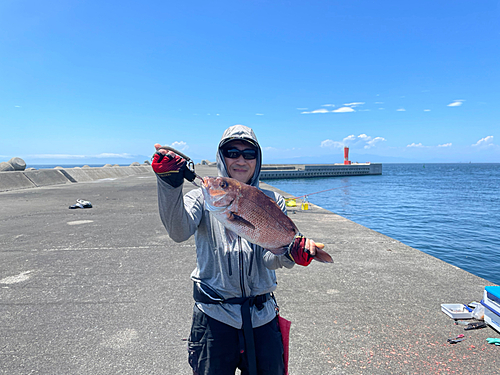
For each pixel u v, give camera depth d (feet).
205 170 116.06
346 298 11.92
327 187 144.77
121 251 17.58
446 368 8.03
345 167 246.47
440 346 8.95
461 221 60.80
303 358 8.38
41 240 19.92
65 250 17.75
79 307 11.07
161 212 4.66
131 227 23.67
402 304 11.46
